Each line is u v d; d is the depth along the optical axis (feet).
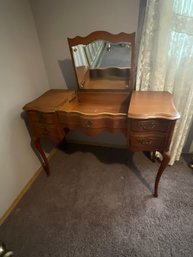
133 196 4.90
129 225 4.22
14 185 5.00
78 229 4.26
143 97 4.37
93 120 4.20
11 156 4.80
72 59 4.81
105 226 4.25
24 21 4.78
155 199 4.76
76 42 4.50
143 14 4.33
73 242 4.02
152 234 4.00
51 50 5.50
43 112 4.39
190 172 5.48
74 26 4.92
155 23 4.14
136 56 4.77
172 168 5.66
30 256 3.85
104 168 5.98
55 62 5.71
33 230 4.35
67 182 5.60
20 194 5.22
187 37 4.12
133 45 4.26
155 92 4.63
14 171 4.96
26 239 4.17
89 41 4.43
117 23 4.61
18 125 4.98
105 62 4.72
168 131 3.74
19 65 4.80
